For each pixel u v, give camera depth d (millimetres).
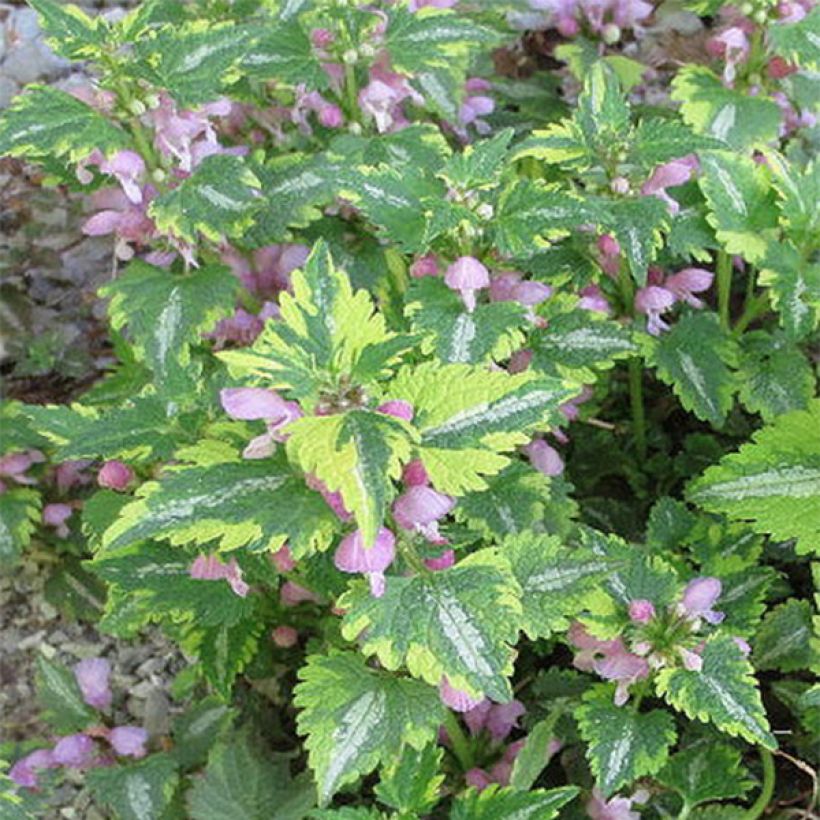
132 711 357
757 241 313
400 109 380
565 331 295
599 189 307
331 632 297
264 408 199
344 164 320
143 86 289
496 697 207
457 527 256
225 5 371
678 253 324
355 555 205
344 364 202
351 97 334
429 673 211
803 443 291
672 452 397
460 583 219
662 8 500
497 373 210
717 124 347
